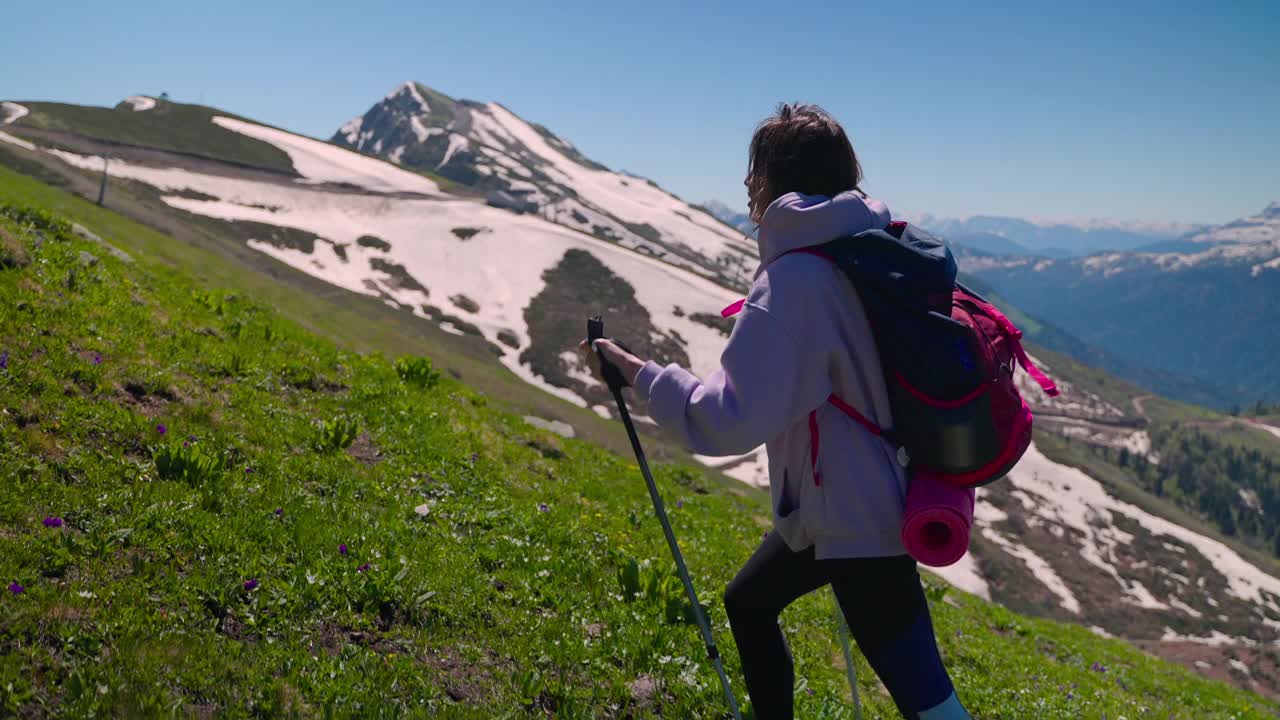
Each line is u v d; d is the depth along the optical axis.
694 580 8.92
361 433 10.86
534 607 6.86
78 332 9.67
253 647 4.90
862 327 3.08
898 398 3.03
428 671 5.25
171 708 4.01
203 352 11.25
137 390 9.03
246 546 6.10
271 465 8.35
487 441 12.88
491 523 8.79
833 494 3.22
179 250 111.62
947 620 14.09
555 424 35.56
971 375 2.89
